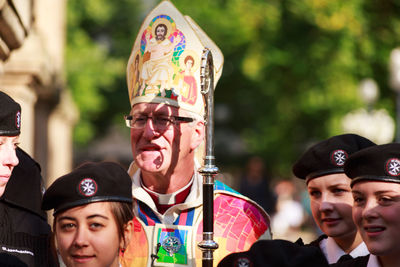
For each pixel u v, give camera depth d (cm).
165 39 1095
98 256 885
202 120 1095
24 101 2102
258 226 1118
